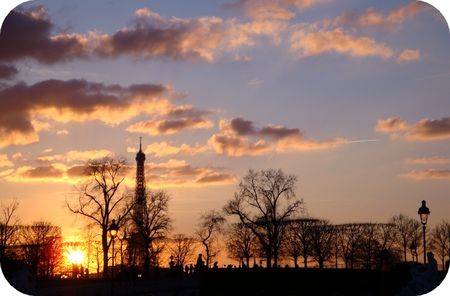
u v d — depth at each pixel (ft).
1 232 621.72
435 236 652.07
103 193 623.77
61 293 453.99
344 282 501.15
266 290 529.45
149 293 501.56
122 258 653.71
